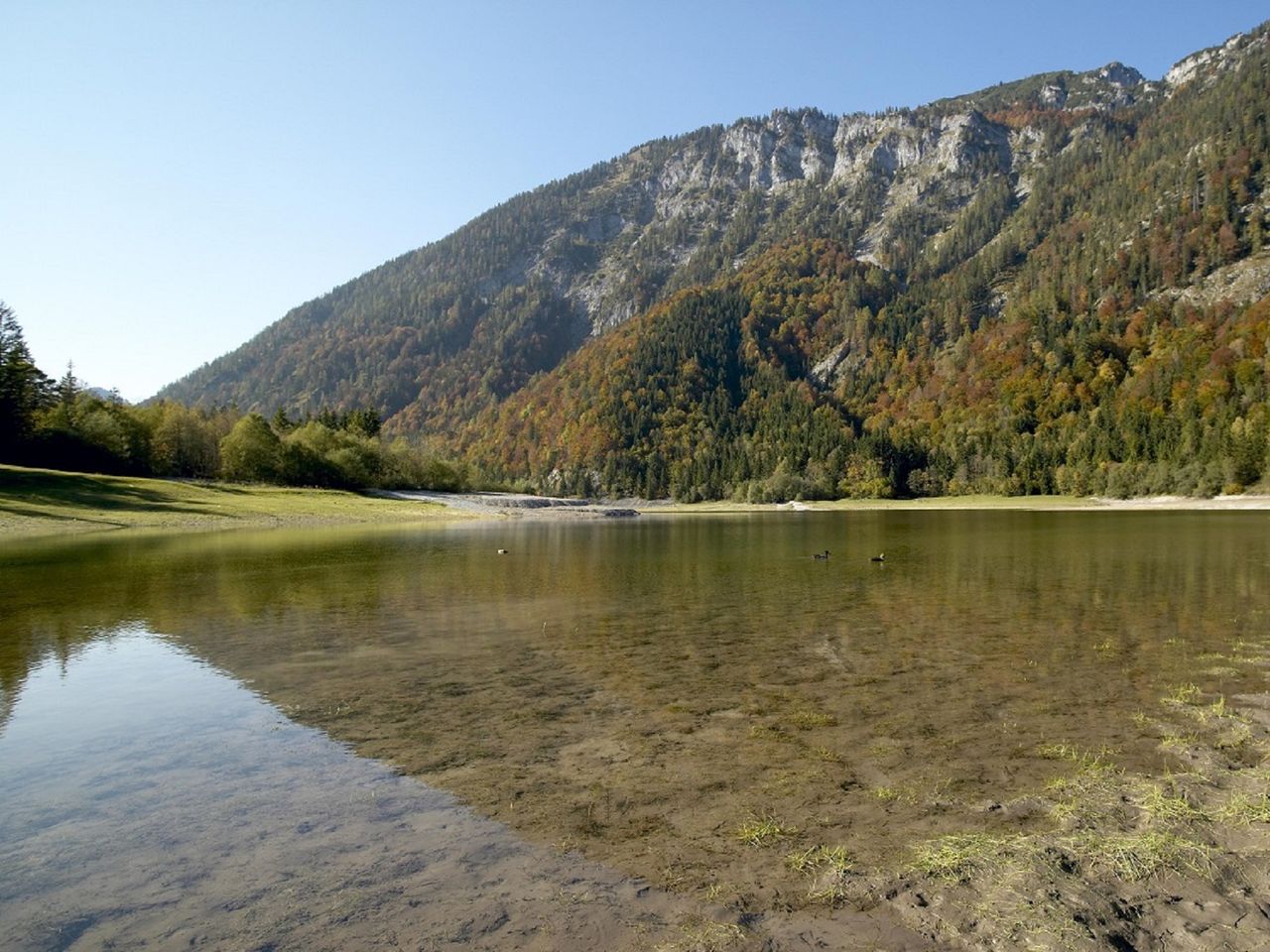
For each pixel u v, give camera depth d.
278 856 6.68
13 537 48.94
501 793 8.02
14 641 16.41
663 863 6.45
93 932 5.53
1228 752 8.96
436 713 10.99
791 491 153.75
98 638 16.69
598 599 22.53
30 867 6.54
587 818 7.38
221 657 14.70
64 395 94.44
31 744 9.80
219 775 8.64
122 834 7.16
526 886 6.09
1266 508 93.12
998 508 124.31
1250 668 13.06
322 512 79.12
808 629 17.31
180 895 6.02
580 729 10.19
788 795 7.84
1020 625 17.44
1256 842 6.51
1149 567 29.28
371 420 146.38
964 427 167.25
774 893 5.91
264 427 102.44
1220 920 5.43
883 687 12.09
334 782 8.39
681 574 29.38
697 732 9.99
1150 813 7.13
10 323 83.94
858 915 5.58
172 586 25.52
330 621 18.83
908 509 132.50
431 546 44.94
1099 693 11.59
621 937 5.35
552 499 120.81
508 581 27.16
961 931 5.35
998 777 8.24
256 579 27.61
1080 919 5.38
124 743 9.81
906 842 6.73
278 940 5.38
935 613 19.28
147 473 94.81
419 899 5.90
